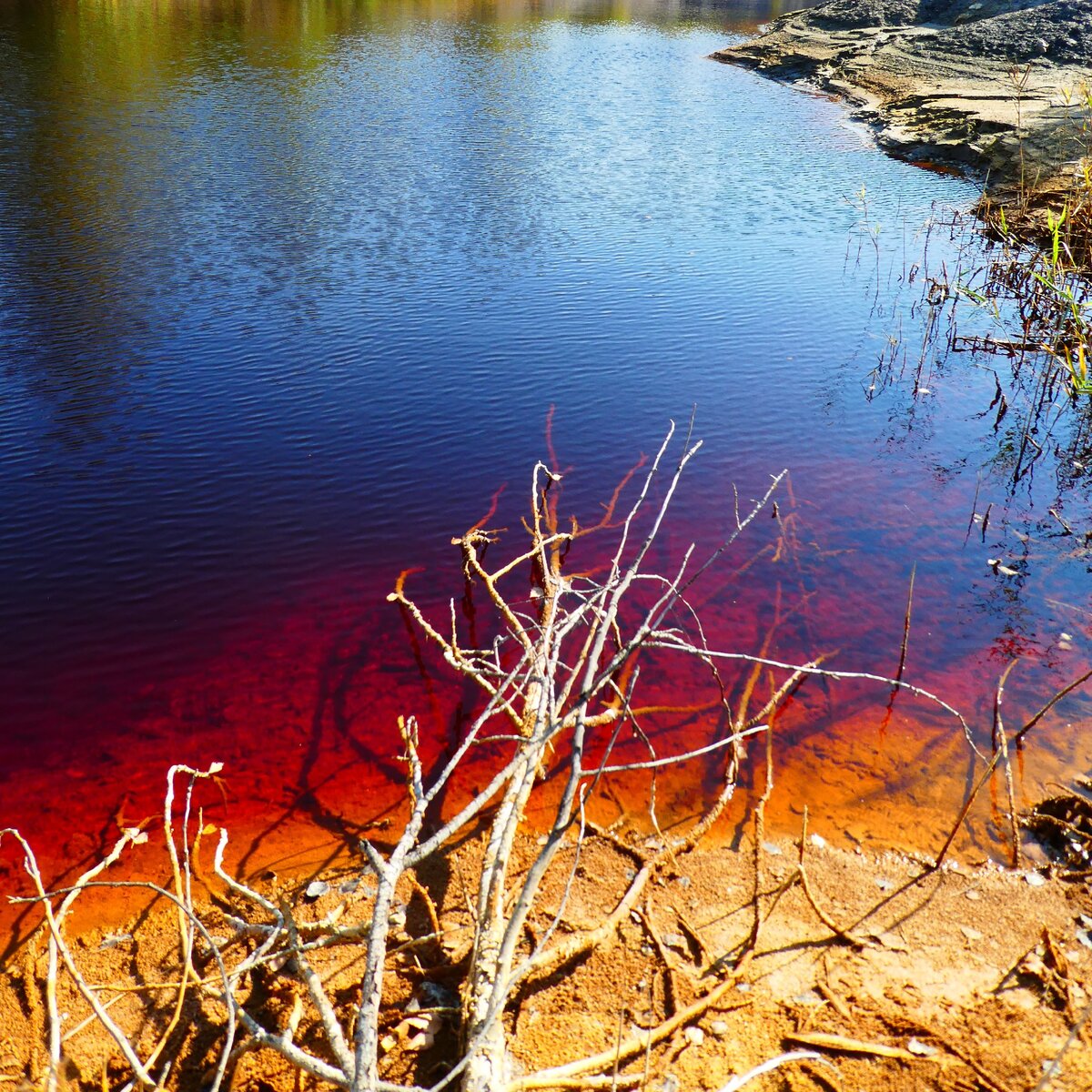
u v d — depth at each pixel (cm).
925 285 1199
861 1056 359
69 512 726
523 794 434
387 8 3706
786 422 879
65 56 2411
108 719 544
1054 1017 374
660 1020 375
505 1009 379
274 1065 361
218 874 401
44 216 1332
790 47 2844
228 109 1981
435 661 590
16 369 927
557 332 1048
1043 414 905
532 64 2748
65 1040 372
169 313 1059
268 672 580
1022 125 1709
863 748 521
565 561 682
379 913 334
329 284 1154
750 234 1386
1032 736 527
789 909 427
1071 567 679
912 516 740
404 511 737
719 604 639
